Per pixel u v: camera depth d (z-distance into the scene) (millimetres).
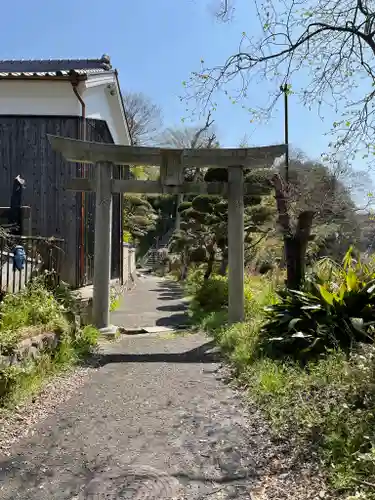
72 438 3189
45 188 8812
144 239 32875
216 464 2809
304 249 6246
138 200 24875
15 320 4266
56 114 8805
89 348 5859
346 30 4234
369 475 2301
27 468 2752
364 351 3389
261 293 8242
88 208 9531
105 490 2506
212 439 3172
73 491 2500
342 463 2498
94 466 2783
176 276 22266
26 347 4074
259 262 12258
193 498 2424
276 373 4012
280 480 2596
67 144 6809
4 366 3611
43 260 6102
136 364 5363
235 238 7031
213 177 9172
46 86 8703
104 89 10617
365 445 2541
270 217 10266
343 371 3371
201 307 9297
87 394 4180
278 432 3139
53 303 5219
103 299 7051
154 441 3146
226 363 5230
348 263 5645
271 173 7754
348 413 2852
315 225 7125
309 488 2443
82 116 8797
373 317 4434
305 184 6695
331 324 4402
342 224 8070
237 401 3969
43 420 3516
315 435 2900
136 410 3760
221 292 9148
